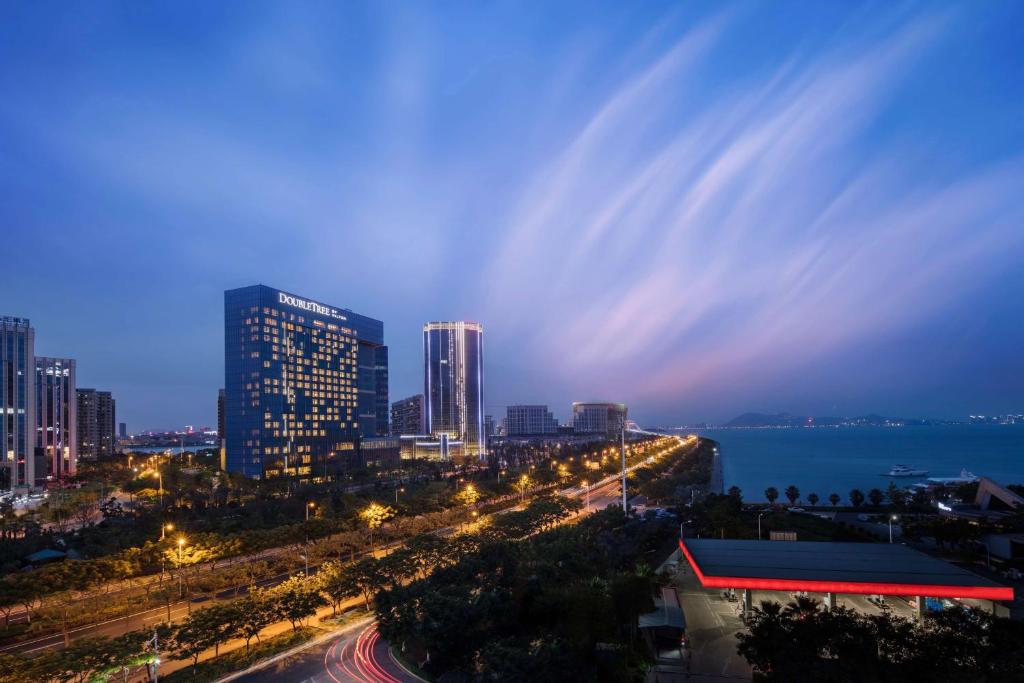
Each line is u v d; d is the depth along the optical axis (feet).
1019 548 362.33
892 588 243.60
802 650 191.21
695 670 221.87
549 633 228.02
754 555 294.46
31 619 271.69
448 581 272.10
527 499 653.71
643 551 381.81
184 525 453.58
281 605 254.88
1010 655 179.11
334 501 554.46
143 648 204.85
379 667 228.22
